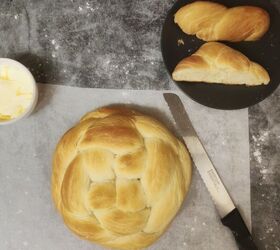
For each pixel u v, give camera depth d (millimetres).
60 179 594
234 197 633
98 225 553
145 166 557
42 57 688
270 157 634
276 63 624
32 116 677
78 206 550
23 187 674
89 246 651
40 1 696
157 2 674
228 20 598
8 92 642
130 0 679
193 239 635
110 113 625
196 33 624
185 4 637
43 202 668
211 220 634
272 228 626
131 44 674
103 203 537
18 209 672
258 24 597
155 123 602
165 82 662
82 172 553
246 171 635
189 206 639
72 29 688
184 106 650
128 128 572
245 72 596
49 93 678
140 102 663
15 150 679
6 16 700
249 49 629
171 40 641
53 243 660
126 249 589
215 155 641
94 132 569
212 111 646
